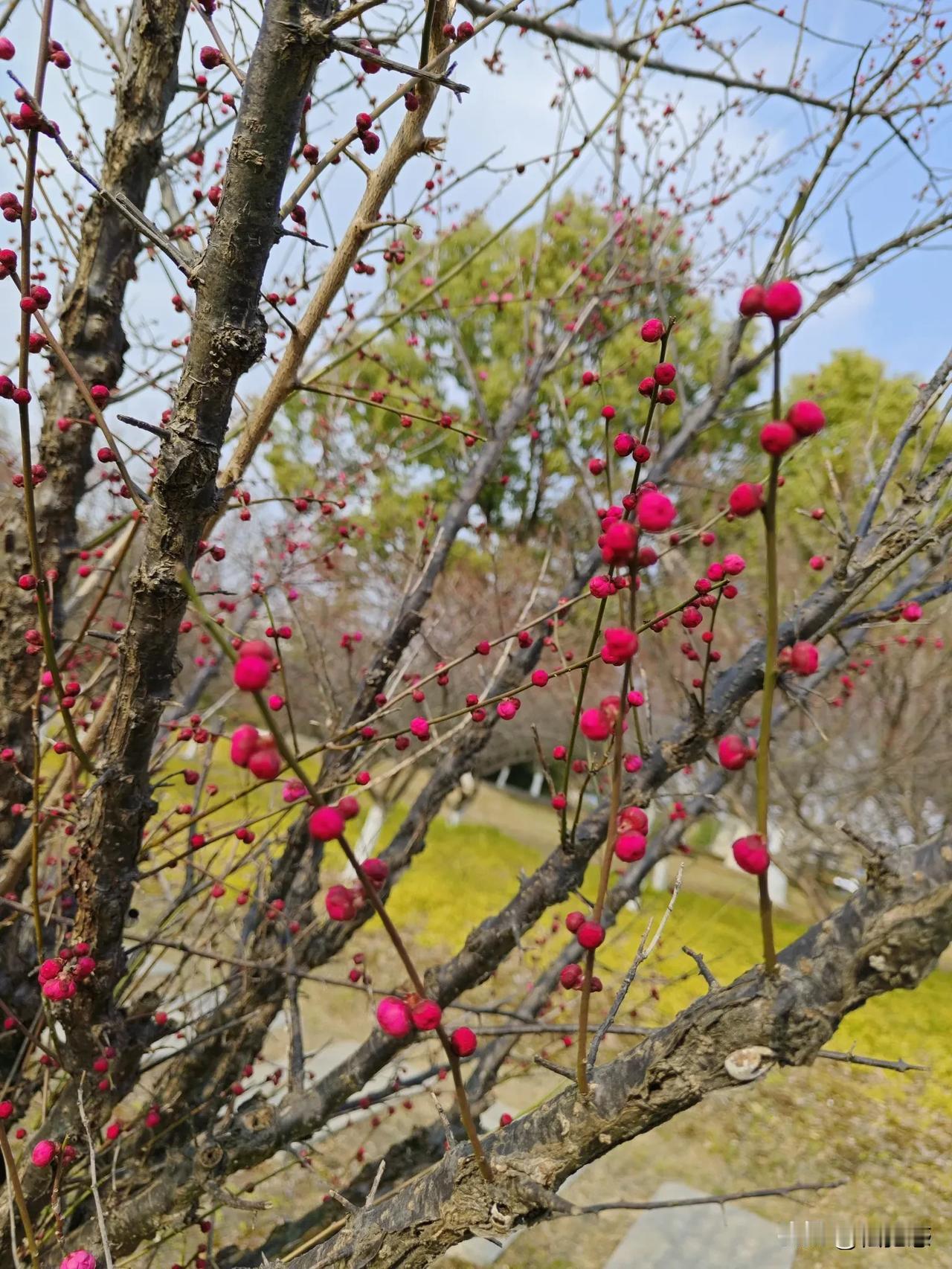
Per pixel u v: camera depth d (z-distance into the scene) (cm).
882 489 207
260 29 127
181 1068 238
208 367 138
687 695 216
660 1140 560
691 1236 455
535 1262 425
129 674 155
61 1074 259
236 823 253
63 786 229
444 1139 260
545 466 445
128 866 171
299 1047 247
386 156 171
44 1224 201
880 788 697
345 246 174
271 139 129
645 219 441
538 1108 114
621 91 300
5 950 250
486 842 1202
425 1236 116
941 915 89
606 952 625
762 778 83
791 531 738
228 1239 376
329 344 304
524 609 278
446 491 1058
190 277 138
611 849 96
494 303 370
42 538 259
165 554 147
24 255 143
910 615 196
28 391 149
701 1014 98
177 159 280
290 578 388
